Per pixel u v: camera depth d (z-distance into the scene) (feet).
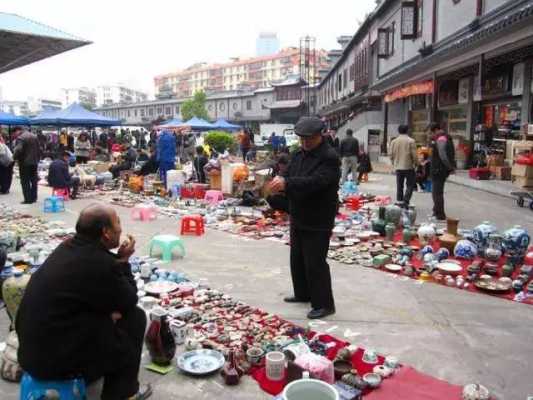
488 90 51.11
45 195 43.14
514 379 11.94
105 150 83.56
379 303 16.96
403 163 34.24
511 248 21.52
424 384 11.64
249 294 17.85
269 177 35.63
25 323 9.56
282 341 13.56
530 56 42.65
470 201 38.50
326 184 14.87
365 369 12.37
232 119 270.87
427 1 68.13
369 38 108.47
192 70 465.47
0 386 11.51
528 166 35.45
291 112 229.25
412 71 59.21
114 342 10.10
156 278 19.13
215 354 12.76
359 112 95.45
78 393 9.90
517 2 40.63
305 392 10.36
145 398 11.03
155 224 30.30
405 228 26.63
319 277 15.64
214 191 38.68
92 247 9.93
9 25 26.45
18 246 21.95
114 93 593.83
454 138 57.72
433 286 18.86
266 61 403.34
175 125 107.96
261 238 26.66
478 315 15.96
